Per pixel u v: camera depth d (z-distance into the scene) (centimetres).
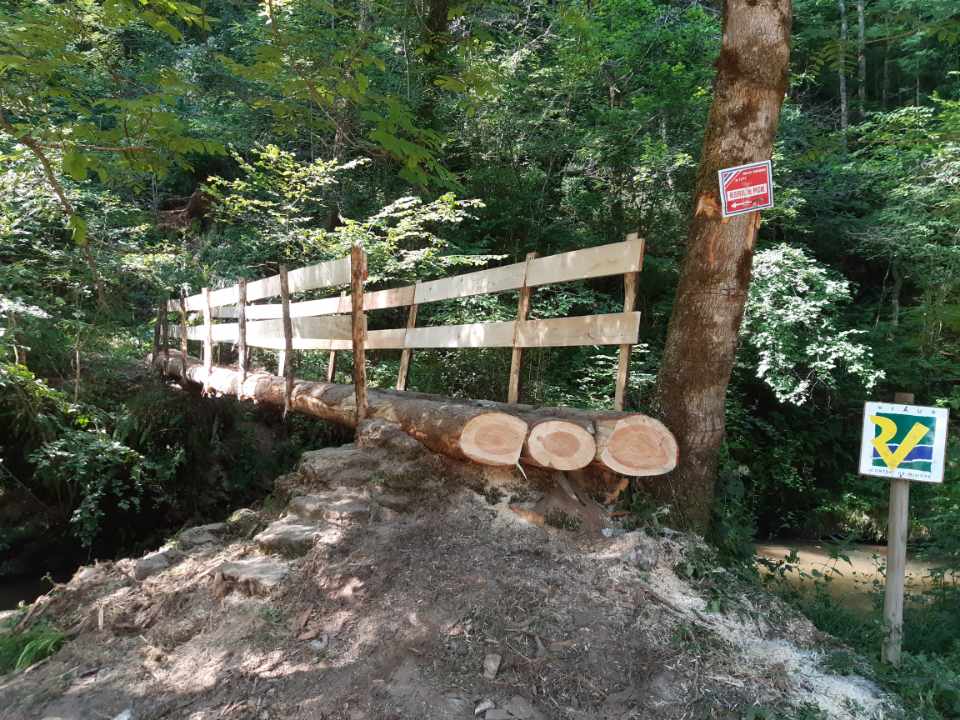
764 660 295
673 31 1362
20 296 811
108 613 371
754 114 398
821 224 1356
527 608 304
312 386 584
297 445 934
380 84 1065
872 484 1166
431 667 279
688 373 411
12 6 494
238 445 936
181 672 307
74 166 332
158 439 904
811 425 1259
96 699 300
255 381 676
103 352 965
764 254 1053
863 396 1220
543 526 367
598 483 392
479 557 336
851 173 1287
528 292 446
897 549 339
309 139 1234
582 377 1003
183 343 954
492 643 287
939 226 1159
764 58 395
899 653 332
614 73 1367
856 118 1694
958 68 1631
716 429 412
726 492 442
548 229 1279
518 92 1299
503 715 257
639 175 1226
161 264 999
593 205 1295
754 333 1089
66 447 784
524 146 1309
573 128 1316
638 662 283
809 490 1204
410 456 417
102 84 642
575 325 403
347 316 546
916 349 1227
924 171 1135
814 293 1035
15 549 831
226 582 350
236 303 766
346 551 350
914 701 296
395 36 1050
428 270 1050
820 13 1619
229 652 308
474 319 988
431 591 315
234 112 1227
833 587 683
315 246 1031
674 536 369
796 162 782
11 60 311
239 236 1174
